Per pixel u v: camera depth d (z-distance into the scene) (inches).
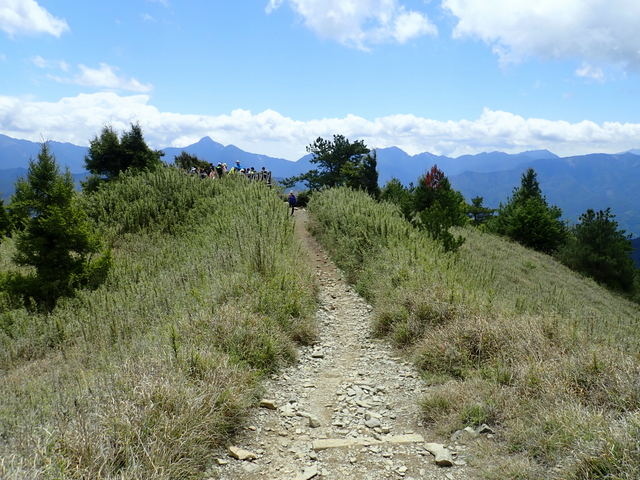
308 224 882.1
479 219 2042.3
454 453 173.0
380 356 306.8
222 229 644.7
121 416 160.9
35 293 504.1
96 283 543.5
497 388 209.6
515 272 762.2
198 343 253.4
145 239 740.7
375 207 780.0
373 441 185.5
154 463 144.9
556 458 149.6
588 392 186.1
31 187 521.0
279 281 374.3
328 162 1501.0
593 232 1044.5
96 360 281.6
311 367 286.7
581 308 492.1
